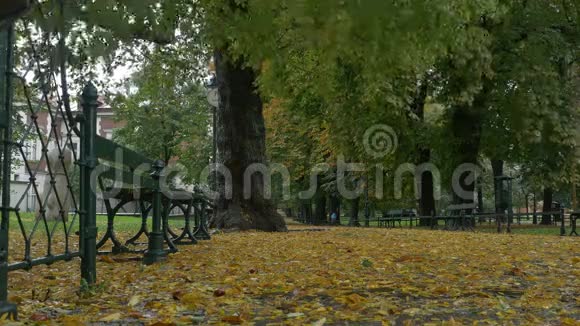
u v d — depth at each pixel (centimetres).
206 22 785
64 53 431
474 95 2069
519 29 2034
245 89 1587
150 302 430
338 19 307
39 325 350
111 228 793
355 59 530
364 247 966
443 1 478
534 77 1980
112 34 780
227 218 1566
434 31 502
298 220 4728
